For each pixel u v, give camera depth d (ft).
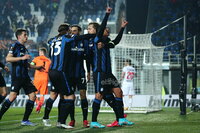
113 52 145.07
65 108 66.03
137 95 172.14
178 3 338.75
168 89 231.30
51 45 67.46
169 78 231.30
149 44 138.10
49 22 359.05
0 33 350.02
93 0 366.22
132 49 147.23
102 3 364.79
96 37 64.18
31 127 71.61
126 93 141.08
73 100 66.39
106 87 67.10
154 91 143.43
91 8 365.40
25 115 75.77
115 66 145.07
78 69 71.46
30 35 352.49
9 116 113.70
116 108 71.46
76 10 366.63
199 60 270.87
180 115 106.11
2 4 364.38
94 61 68.08
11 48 73.87
